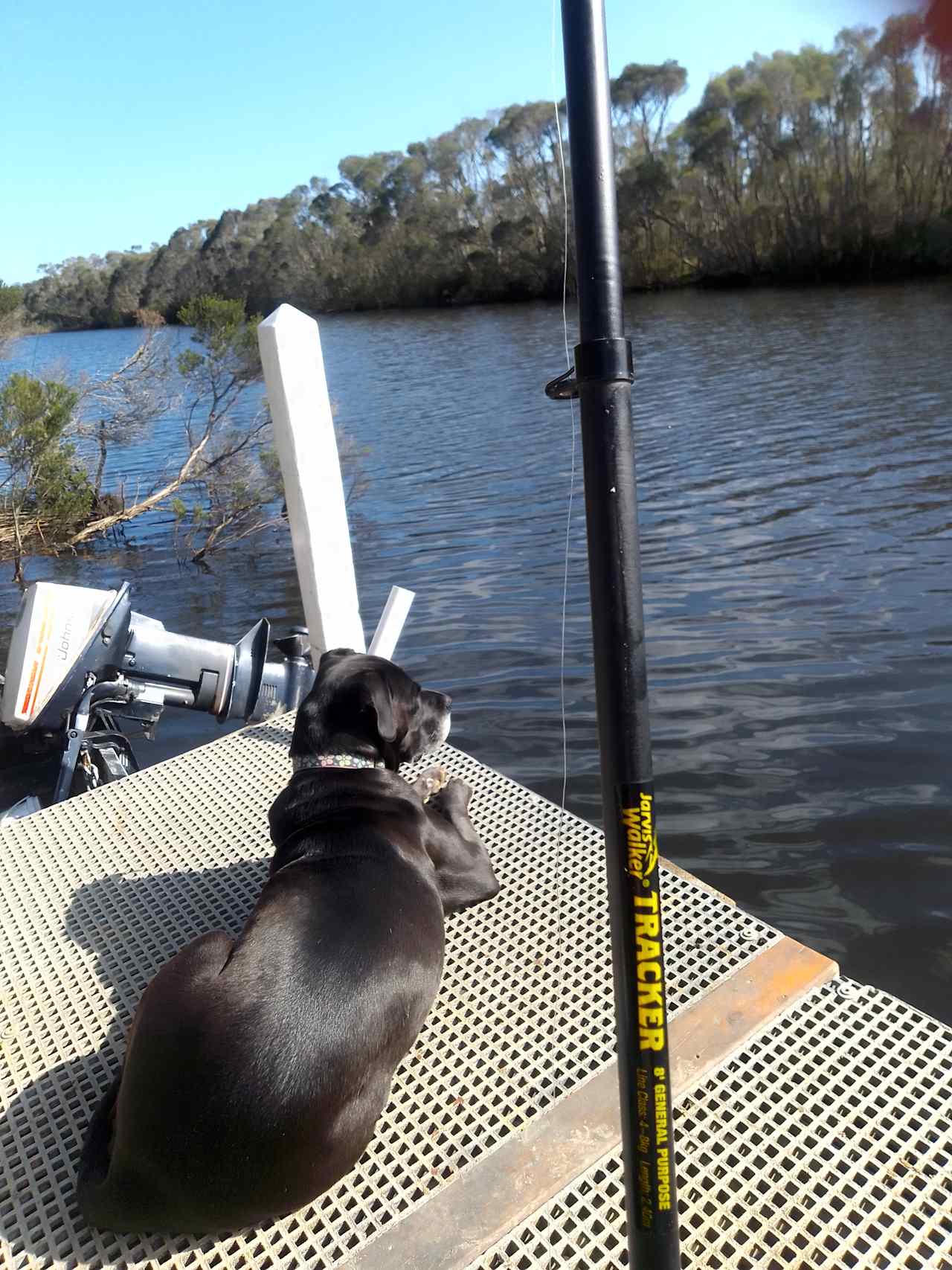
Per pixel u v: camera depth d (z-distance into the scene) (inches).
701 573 314.7
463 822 111.3
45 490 486.6
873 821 165.6
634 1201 48.1
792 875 154.5
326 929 79.0
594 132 41.8
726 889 152.6
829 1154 72.9
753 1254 66.0
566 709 227.0
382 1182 74.2
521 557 368.2
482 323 1590.8
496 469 541.3
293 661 175.5
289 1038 70.0
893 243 1070.4
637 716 44.8
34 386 481.1
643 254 1566.2
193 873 114.7
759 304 1189.1
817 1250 65.9
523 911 104.5
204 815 127.0
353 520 455.8
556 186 1830.7
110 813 129.6
